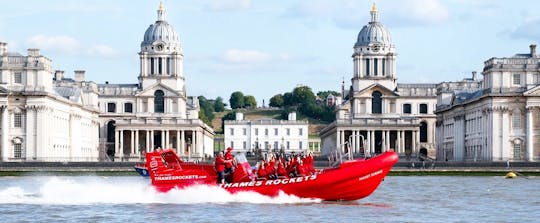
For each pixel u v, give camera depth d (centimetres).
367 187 10388
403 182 15888
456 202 11212
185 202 10412
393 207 10394
